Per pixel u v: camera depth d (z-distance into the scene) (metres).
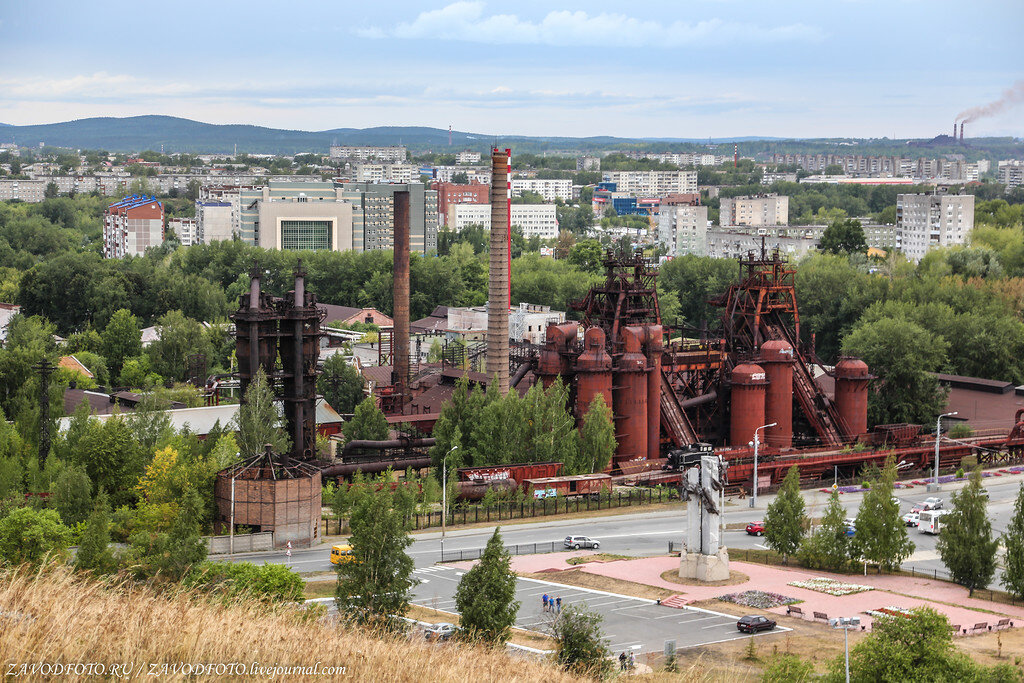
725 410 169.50
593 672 67.38
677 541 116.88
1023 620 90.62
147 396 133.75
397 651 48.25
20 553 80.38
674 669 72.69
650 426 156.88
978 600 97.50
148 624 40.66
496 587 72.06
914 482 152.25
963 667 67.50
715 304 176.62
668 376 166.25
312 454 133.00
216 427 128.62
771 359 164.00
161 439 123.81
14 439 127.19
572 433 140.75
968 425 180.00
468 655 53.81
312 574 96.88
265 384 123.88
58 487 104.12
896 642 69.06
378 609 70.25
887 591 98.88
